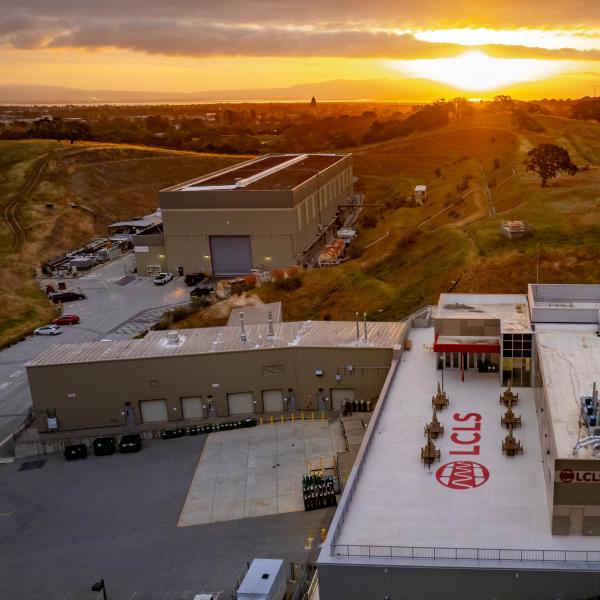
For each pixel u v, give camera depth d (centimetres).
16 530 5819
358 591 3919
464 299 7112
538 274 10556
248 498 5953
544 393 4712
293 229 13512
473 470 4775
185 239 13962
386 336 7469
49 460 7019
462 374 6316
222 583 4903
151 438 7262
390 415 5678
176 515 5809
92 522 5831
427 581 3838
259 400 7462
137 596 4859
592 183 14188
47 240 17300
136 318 11750
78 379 7300
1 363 10062
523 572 3731
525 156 18375
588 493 3878
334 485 5841
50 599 4912
